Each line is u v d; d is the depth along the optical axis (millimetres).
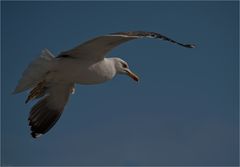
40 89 13836
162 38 12602
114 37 12250
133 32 12648
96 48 12930
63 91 14078
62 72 13211
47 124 14570
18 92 13047
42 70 13109
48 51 13156
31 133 14609
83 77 13352
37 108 14633
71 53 13062
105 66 13516
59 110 14484
